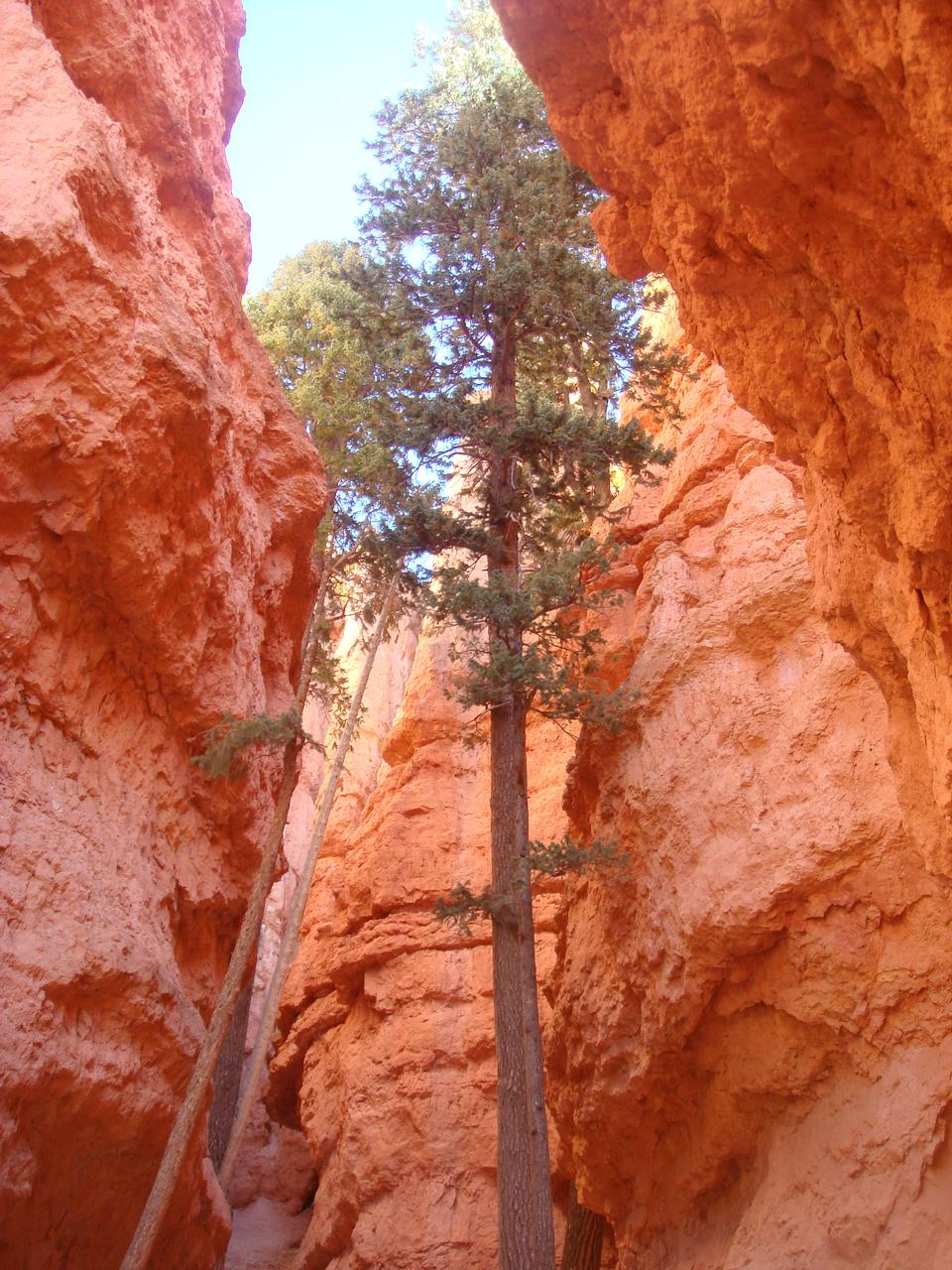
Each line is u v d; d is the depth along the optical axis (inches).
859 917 431.8
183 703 453.7
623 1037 516.7
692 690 541.3
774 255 246.5
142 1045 378.3
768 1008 457.1
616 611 665.0
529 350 689.0
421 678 940.0
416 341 623.8
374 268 637.9
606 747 576.4
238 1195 929.5
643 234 285.9
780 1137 449.7
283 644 582.6
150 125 522.0
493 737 547.2
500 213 637.9
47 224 382.0
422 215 642.2
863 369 244.1
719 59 218.5
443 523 585.9
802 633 521.7
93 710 414.0
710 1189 485.4
